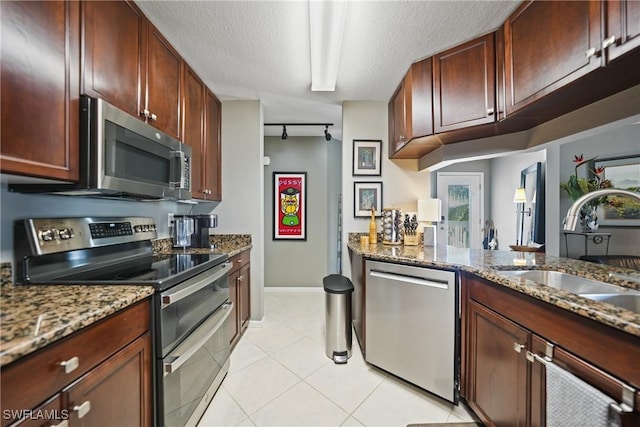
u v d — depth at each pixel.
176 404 1.19
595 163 3.04
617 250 2.94
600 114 1.32
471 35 1.67
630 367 0.71
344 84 2.36
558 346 0.92
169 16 1.49
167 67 1.70
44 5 0.91
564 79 1.17
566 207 3.19
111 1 1.22
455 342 1.50
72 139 1.01
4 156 0.79
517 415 1.10
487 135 1.92
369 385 1.75
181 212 2.52
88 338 0.79
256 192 2.74
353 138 2.75
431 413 1.50
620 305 1.10
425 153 2.52
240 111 2.73
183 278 1.28
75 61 1.03
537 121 1.62
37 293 0.97
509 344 1.16
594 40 1.04
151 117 1.52
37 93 0.88
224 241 2.74
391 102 2.62
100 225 1.46
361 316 2.16
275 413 1.50
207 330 1.44
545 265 1.47
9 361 0.56
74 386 0.73
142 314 1.03
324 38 1.58
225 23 1.55
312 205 4.03
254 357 2.10
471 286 1.43
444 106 1.84
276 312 3.10
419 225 2.72
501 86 1.58
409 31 1.63
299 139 4.03
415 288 1.65
